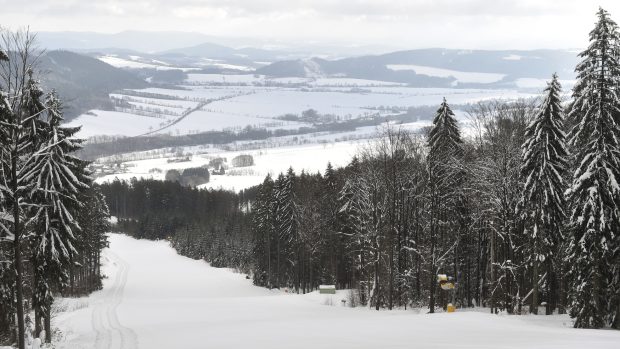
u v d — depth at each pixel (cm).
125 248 14975
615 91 2892
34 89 2864
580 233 2939
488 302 4359
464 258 4591
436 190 4159
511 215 3512
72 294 6519
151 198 19525
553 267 3606
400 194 4478
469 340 2030
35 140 3005
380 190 4462
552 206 3291
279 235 7931
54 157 3117
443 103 4281
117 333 2872
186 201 19325
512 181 3491
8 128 2094
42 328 3253
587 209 2878
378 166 4434
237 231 12381
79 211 3475
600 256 2861
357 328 2647
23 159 2497
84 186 3347
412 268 4666
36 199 3081
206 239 13150
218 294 7794
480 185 3581
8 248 2708
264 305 5128
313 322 3111
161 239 17038
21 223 2214
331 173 7138
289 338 2298
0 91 2009
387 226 4631
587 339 2008
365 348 1877
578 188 2914
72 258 3356
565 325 2917
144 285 8706
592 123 2902
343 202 6275
